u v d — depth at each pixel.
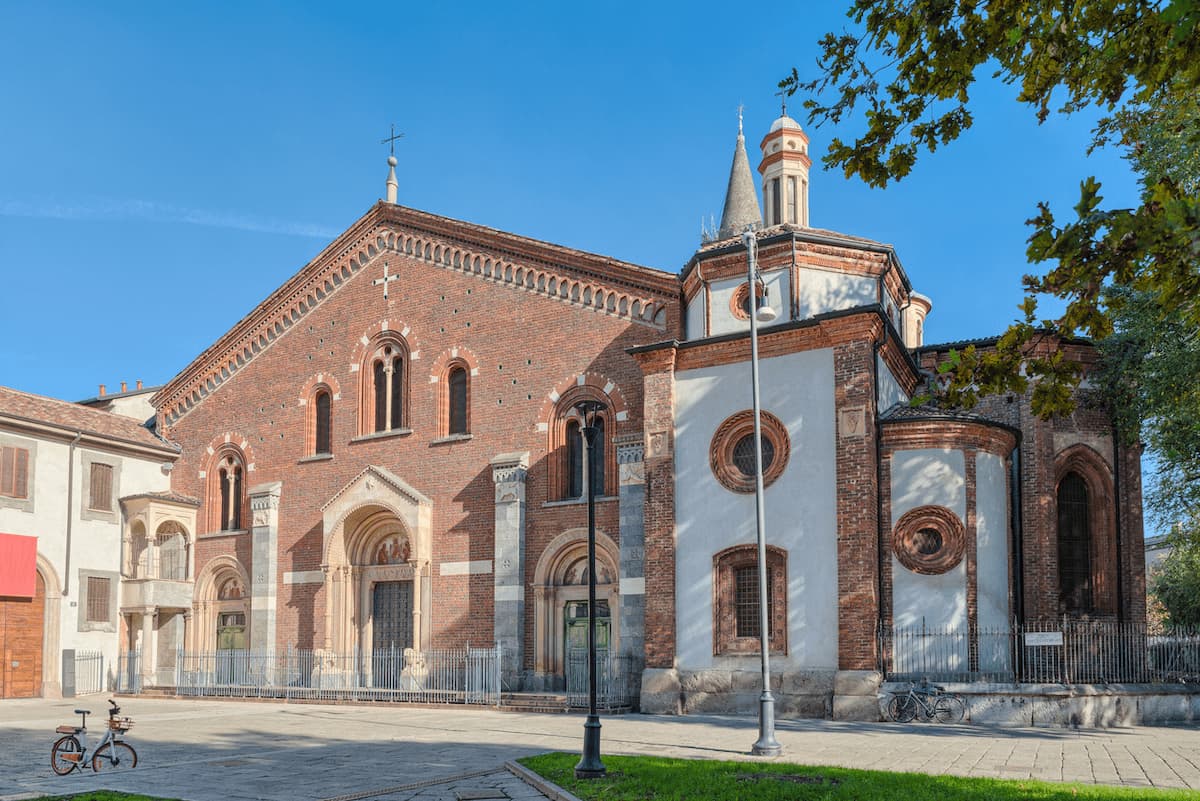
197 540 42.69
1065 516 34.47
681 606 29.09
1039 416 9.72
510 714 30.19
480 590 35.28
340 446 39.75
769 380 28.80
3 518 37.16
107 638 40.53
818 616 26.95
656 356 30.47
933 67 10.02
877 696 25.62
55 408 40.91
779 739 21.91
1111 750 20.03
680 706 28.41
